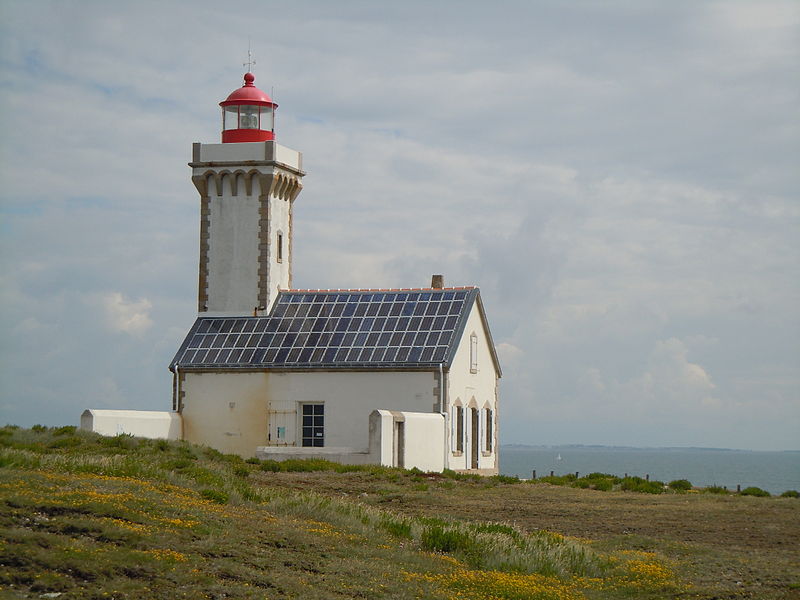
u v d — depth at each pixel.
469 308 48.34
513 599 17.36
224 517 19.44
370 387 46.03
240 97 51.06
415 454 42.34
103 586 14.03
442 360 45.31
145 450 34.75
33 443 34.22
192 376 48.06
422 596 16.47
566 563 21.02
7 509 16.64
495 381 52.56
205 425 47.69
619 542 24.59
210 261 50.75
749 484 149.75
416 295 49.59
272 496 24.66
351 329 48.22
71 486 19.59
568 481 41.28
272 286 50.69
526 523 27.38
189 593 14.37
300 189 52.81
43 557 14.49
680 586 19.70
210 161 50.41
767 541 25.44
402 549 20.45
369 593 16.09
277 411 46.97
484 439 50.69
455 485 35.22
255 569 16.34
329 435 46.25
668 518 29.16
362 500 29.89
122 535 16.30
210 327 49.84
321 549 18.62
